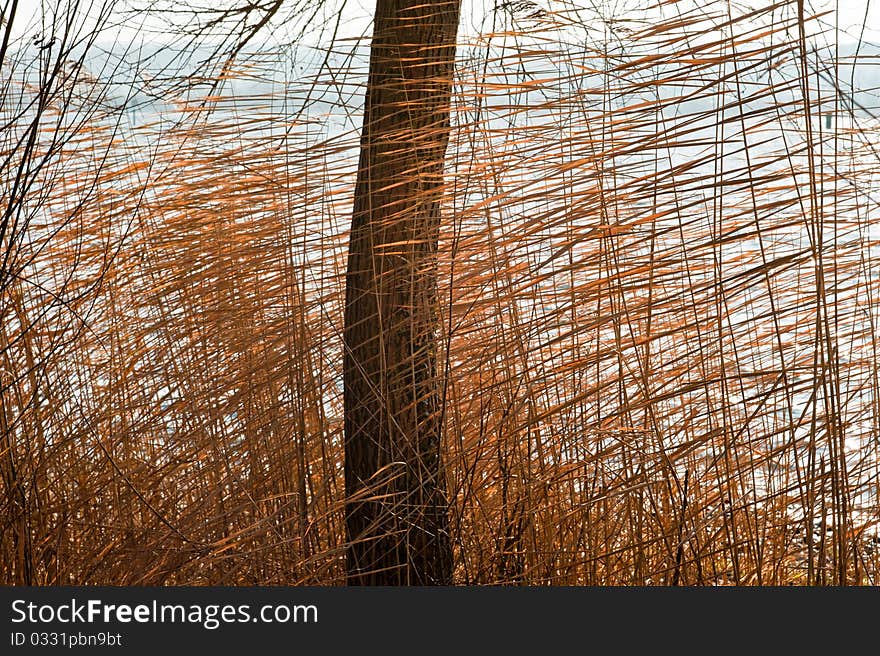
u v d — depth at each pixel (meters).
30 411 2.77
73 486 2.91
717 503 2.76
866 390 2.78
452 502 2.76
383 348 2.63
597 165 2.64
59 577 2.68
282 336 3.01
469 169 2.76
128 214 3.35
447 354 2.64
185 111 3.32
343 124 3.20
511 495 2.86
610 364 2.88
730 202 3.01
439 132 2.70
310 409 3.01
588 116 2.64
